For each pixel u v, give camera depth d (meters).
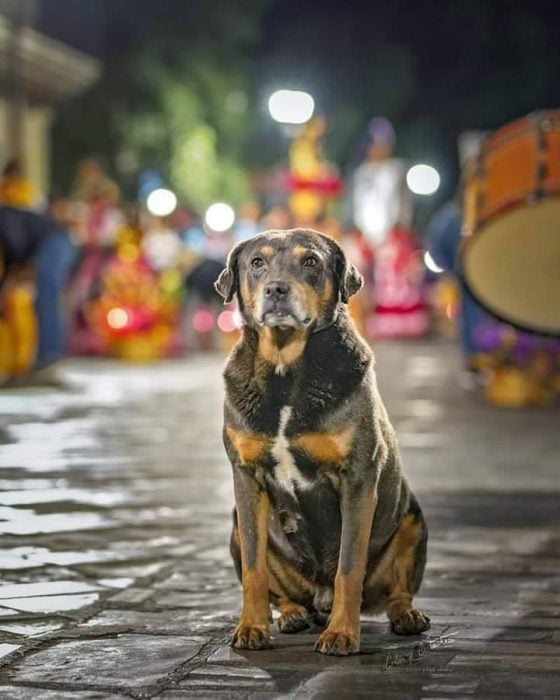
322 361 5.94
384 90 47.12
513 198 10.45
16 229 18.56
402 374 20.98
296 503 6.11
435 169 46.91
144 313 23.95
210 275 24.92
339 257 6.05
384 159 31.72
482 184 10.77
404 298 30.91
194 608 6.79
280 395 5.94
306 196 26.67
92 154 40.09
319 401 5.92
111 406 16.25
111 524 8.95
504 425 14.52
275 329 5.89
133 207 24.67
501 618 6.57
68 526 8.88
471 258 10.70
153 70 40.19
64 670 5.72
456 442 13.11
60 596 7.05
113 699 5.35
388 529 6.34
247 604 6.11
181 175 39.94
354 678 5.60
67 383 19.25
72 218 24.55
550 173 10.52
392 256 30.95
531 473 11.13
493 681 5.55
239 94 42.72
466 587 7.23
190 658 5.89
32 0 25.56
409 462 11.76
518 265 10.64
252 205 28.62
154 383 19.34
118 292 23.98
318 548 6.27
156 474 11.02
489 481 10.72
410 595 6.46
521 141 10.59
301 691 5.43
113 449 12.48
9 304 19.39
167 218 27.75
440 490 10.29
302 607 6.47
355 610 6.03
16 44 22.73
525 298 10.68
